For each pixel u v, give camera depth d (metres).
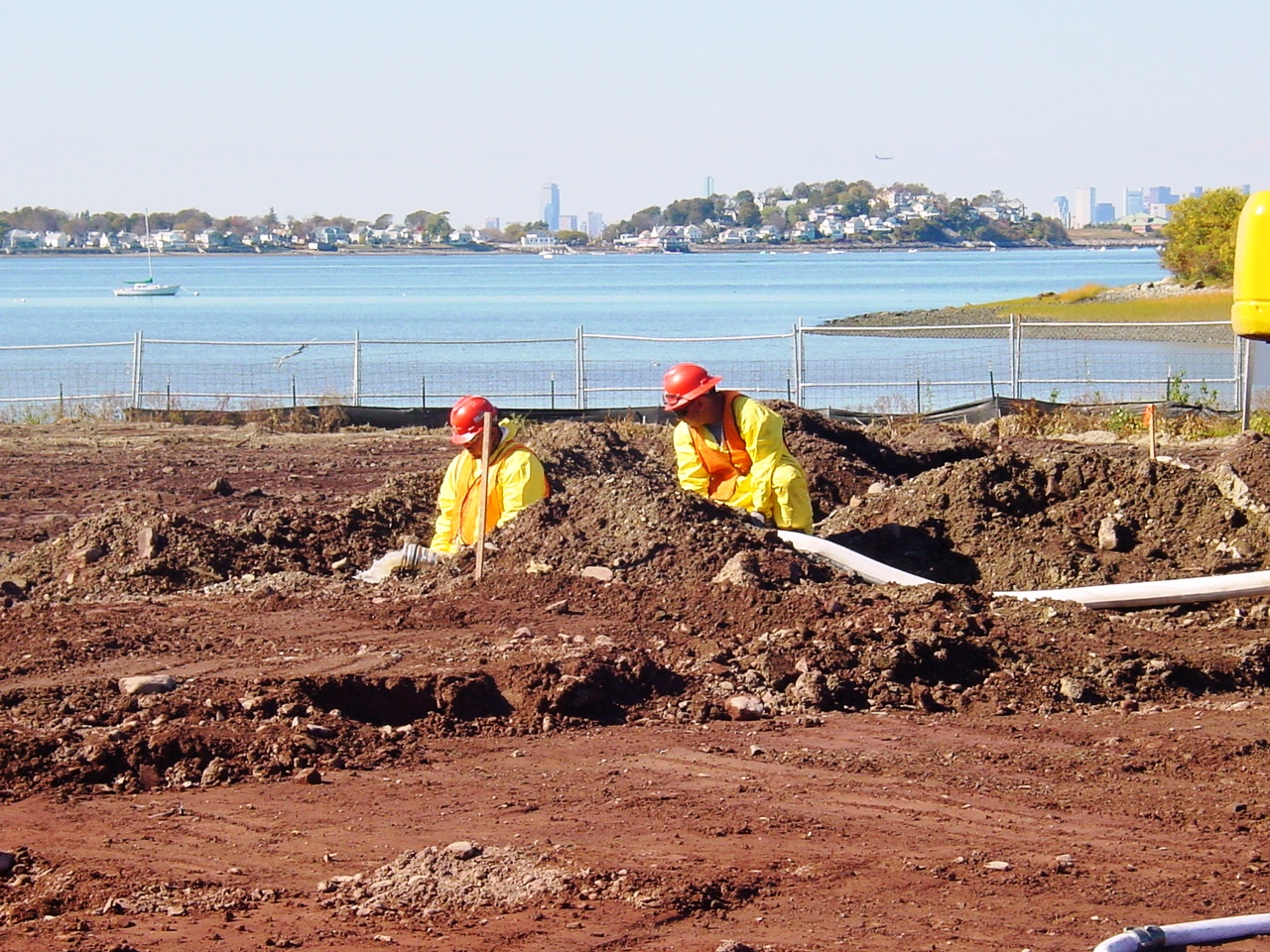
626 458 15.30
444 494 11.60
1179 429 21.42
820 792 6.66
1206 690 8.41
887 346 48.19
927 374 37.44
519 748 7.33
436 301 89.69
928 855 5.89
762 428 11.45
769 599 9.11
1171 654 8.66
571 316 70.19
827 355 44.12
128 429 23.73
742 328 58.62
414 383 37.00
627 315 70.69
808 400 32.62
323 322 65.94
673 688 8.13
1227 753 7.19
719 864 5.75
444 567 10.48
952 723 7.79
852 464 15.18
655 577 9.74
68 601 10.46
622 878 5.56
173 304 86.62
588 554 10.09
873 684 8.20
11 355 46.69
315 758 7.04
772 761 7.13
